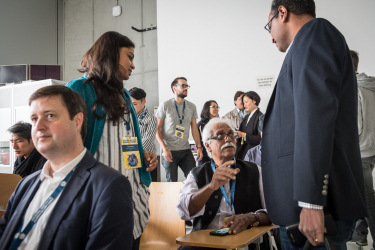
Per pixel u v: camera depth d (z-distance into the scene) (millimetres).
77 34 7258
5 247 932
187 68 4902
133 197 1452
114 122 1350
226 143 1761
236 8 4746
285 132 1101
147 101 6523
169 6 5043
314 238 914
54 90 993
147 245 2031
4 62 6438
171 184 2107
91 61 1411
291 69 1108
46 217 918
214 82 4754
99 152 1320
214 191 1712
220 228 1405
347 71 1070
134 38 6699
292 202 1042
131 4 6770
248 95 4480
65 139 973
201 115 4719
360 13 4125
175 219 2035
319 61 972
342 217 959
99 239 861
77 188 932
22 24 6766
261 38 4621
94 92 1347
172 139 4242
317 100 927
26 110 4816
